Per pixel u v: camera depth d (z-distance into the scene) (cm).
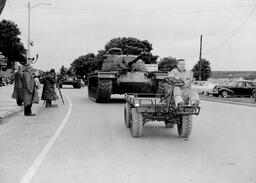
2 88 4469
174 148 877
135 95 1147
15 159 756
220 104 2467
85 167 692
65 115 1577
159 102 1040
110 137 1025
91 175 639
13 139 991
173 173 654
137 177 627
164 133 1104
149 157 779
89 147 881
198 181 606
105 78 2138
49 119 1435
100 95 2175
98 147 882
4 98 2527
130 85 2181
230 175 644
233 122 1411
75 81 5025
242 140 999
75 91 4038
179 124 1030
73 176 632
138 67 2270
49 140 973
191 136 1062
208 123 1374
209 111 1898
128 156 786
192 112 975
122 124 1293
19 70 1797
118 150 848
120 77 2181
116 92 2253
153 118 1025
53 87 1972
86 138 1005
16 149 858
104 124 1291
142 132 1112
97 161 740
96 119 1434
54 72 1975
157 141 969
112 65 2269
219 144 937
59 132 1108
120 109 1858
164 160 752
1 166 700
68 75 5053
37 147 881
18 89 1792
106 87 2134
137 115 1009
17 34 8831
